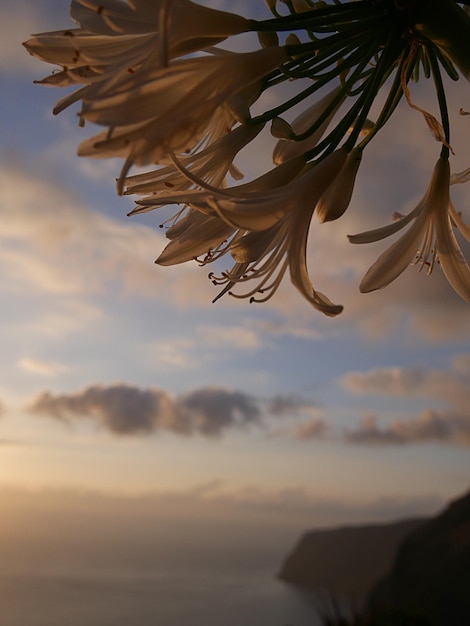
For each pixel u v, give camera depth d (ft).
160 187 0.67
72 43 0.58
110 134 0.46
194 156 0.66
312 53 0.60
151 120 0.48
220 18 0.56
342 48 0.60
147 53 0.53
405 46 0.61
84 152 0.46
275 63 0.55
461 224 0.74
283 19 0.58
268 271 0.63
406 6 0.58
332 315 0.57
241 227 0.57
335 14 0.59
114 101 0.47
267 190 0.60
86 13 0.58
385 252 0.76
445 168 0.73
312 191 0.62
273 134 0.62
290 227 0.62
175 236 0.67
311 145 0.76
